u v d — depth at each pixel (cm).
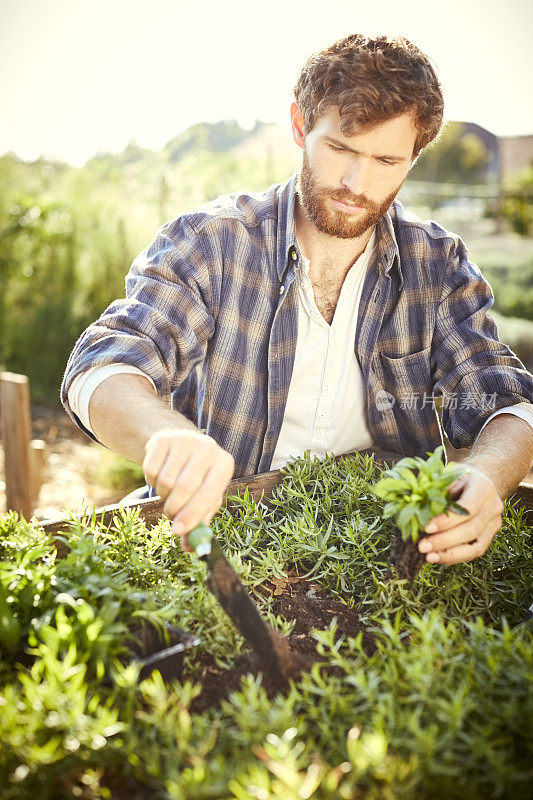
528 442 140
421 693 72
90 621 77
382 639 99
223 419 161
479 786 67
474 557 104
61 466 477
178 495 89
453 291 166
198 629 93
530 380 155
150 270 148
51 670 71
